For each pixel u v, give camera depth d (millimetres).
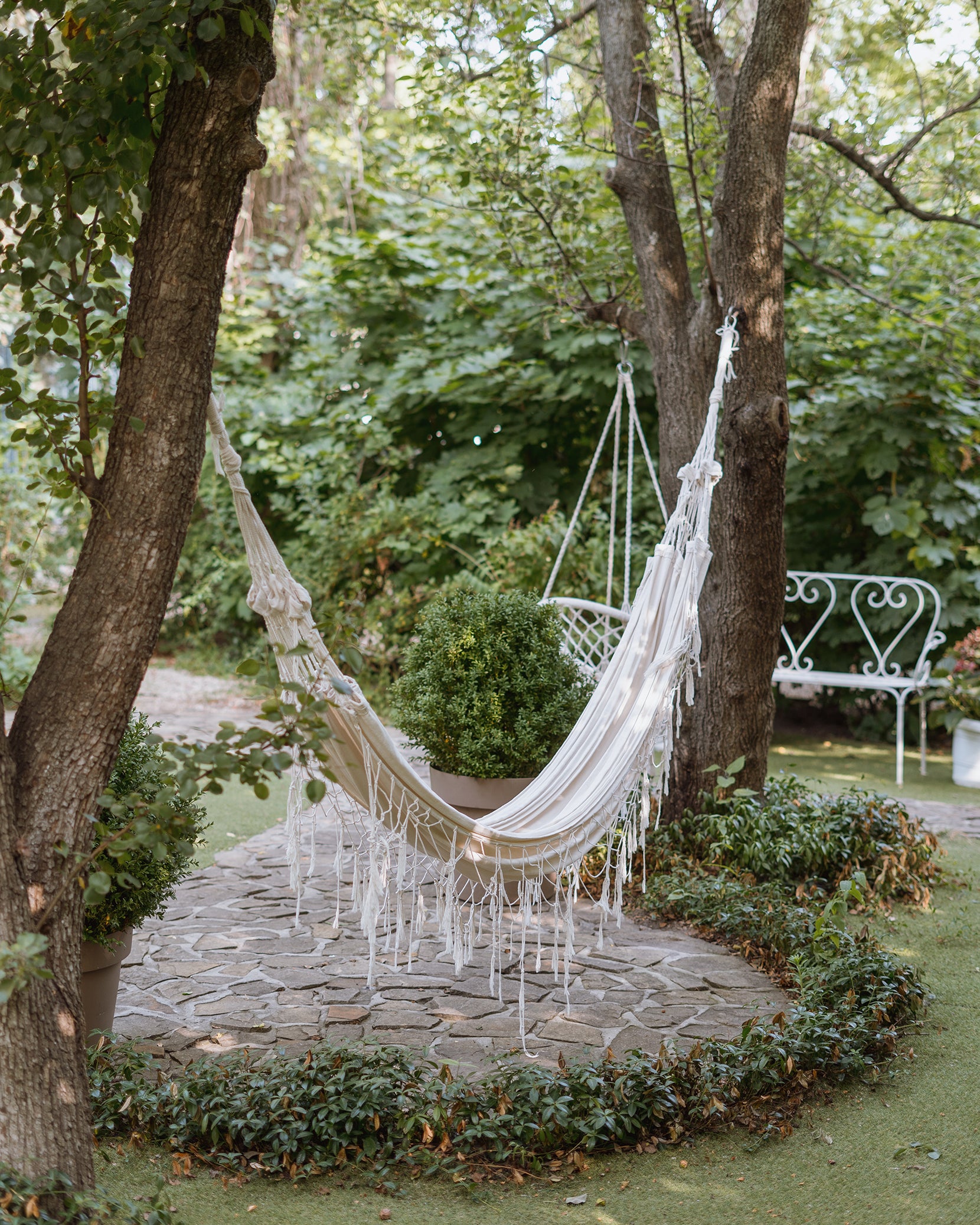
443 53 4797
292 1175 2203
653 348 4578
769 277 4004
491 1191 2195
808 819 4145
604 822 3014
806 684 6406
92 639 1927
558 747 3838
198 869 4254
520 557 7055
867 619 7289
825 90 5645
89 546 1977
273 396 8914
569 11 5250
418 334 8547
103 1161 2223
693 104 4703
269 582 2646
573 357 7723
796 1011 2748
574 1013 2967
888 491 7195
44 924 1844
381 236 8602
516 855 2824
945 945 3615
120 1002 2986
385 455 8352
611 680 3316
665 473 4531
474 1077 2564
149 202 1909
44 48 1921
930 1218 2088
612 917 3814
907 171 5539
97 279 2102
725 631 4246
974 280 6461
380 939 3525
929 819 5289
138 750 2732
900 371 6590
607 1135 2361
